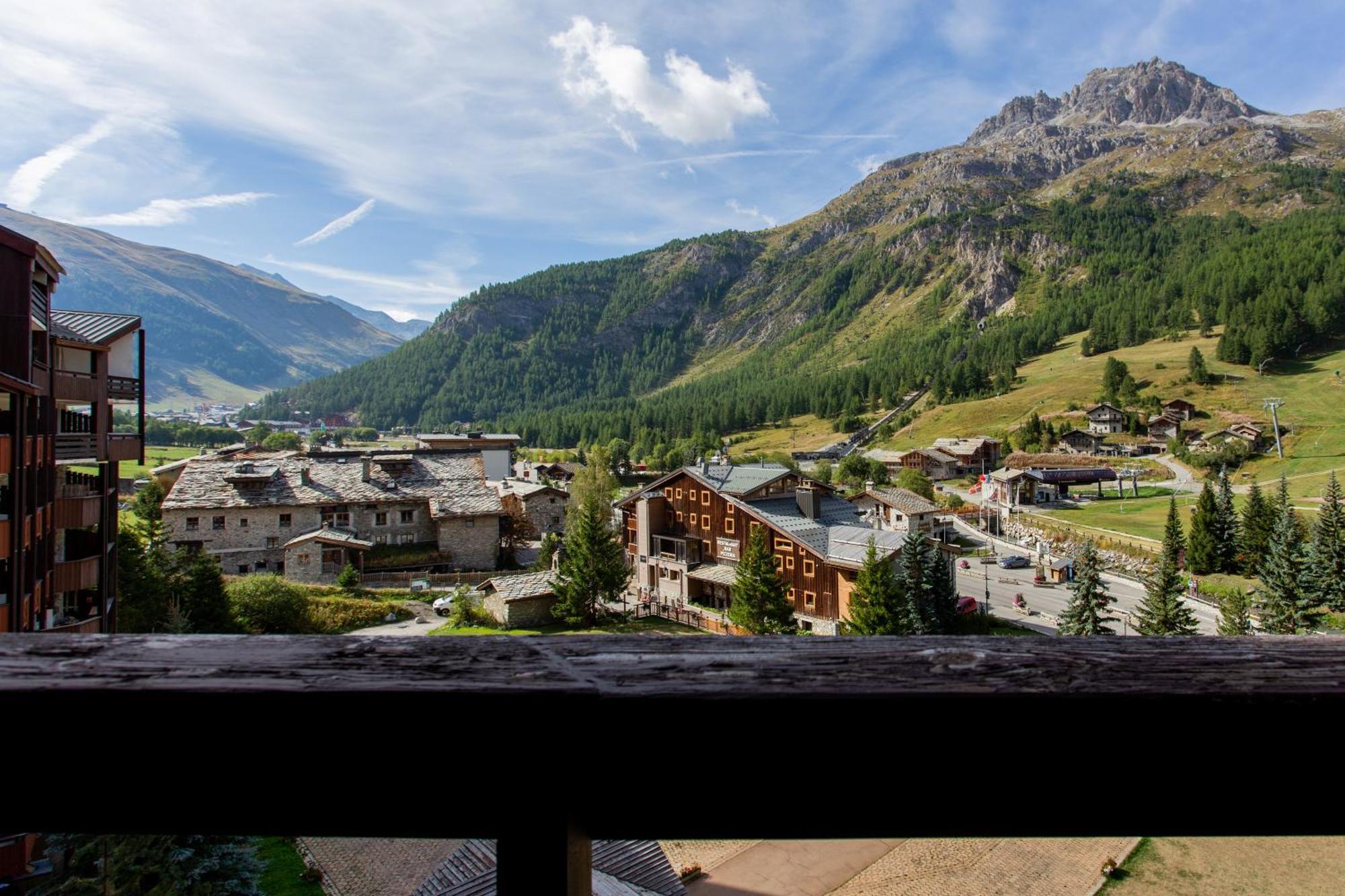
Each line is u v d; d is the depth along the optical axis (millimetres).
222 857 14047
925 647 1328
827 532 39156
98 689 1173
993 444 107312
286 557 46406
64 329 20109
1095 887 16562
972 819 1265
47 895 11523
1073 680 1236
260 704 1166
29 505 16562
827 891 16531
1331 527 40594
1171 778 1259
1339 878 16766
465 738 1192
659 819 1233
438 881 10641
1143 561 53406
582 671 1223
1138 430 102312
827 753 1216
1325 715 1215
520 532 58281
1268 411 98250
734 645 1317
